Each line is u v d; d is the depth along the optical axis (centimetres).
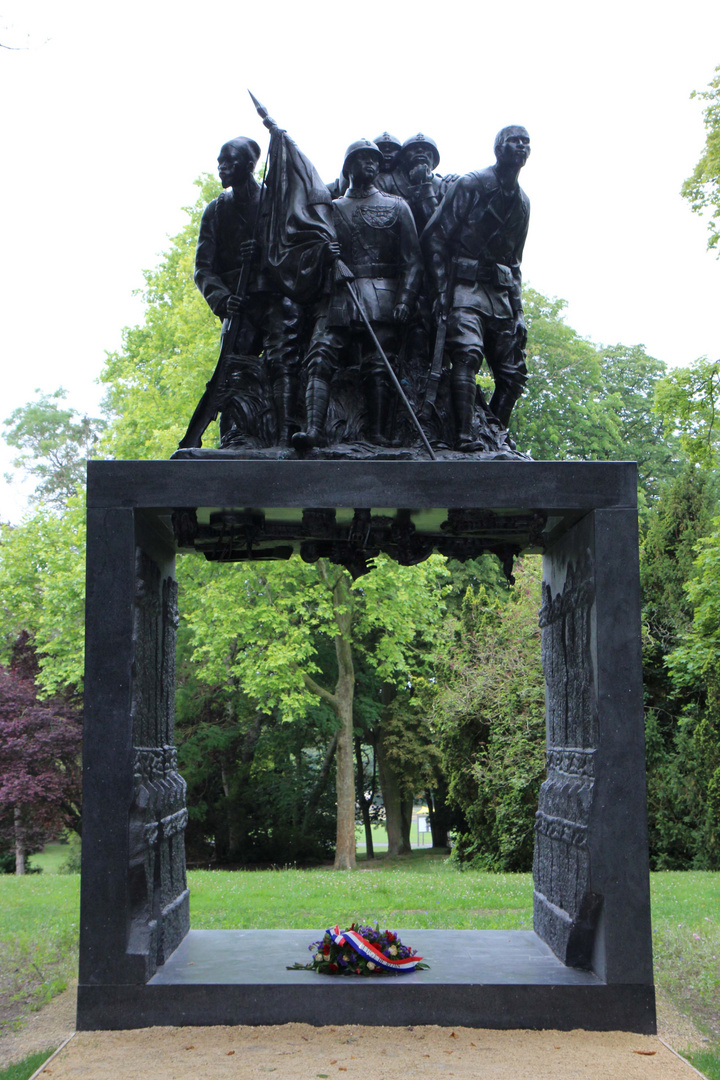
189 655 2561
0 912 1129
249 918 1046
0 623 2436
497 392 761
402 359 737
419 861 2403
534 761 1720
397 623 1883
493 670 1811
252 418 723
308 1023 595
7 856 2812
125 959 596
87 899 599
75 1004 681
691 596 1534
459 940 752
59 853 3588
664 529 1964
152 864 646
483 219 729
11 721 2450
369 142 741
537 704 1773
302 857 2750
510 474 641
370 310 717
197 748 2620
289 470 639
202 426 723
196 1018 595
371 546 756
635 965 600
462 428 711
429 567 1927
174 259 2097
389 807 2667
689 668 1571
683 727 1811
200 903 1173
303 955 689
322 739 2795
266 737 2680
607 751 620
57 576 2045
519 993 598
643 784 616
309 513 659
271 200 718
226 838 2809
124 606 626
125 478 636
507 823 1762
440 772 2575
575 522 693
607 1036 581
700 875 1513
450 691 1888
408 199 779
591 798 621
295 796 2725
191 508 641
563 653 732
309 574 1878
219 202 749
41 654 2634
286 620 1830
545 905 744
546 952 700
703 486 1962
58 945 889
